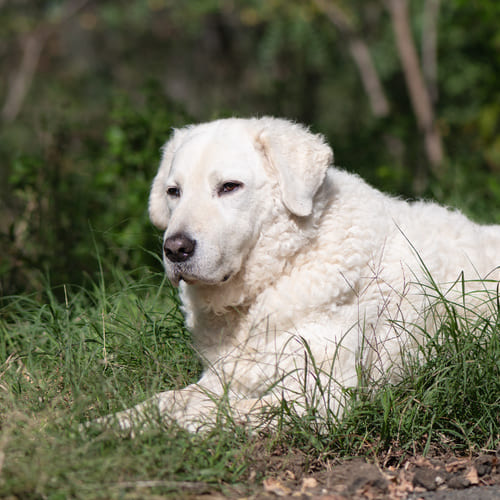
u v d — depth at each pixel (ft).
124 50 115.96
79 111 62.54
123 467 16.10
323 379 19.95
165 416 18.33
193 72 115.65
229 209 20.33
